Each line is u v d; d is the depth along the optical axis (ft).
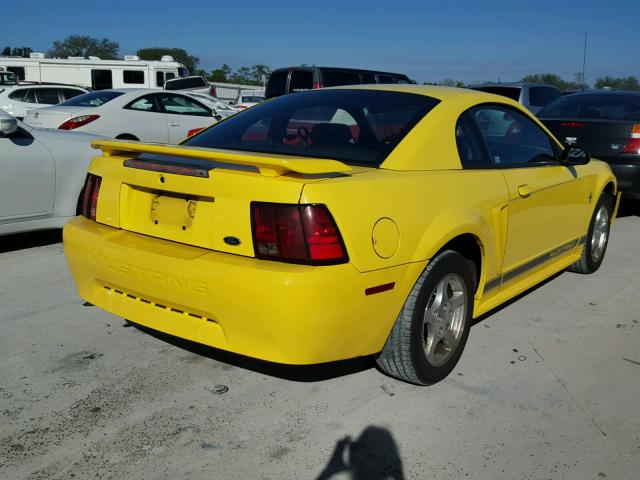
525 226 13.20
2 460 8.91
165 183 9.97
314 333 8.99
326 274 8.82
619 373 12.01
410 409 10.47
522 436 9.80
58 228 19.71
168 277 9.55
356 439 9.62
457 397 10.90
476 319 14.48
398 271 9.75
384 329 10.02
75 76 93.35
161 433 9.65
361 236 9.19
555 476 8.87
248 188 9.14
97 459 9.00
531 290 16.62
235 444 9.43
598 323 14.48
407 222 9.89
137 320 10.50
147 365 11.80
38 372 11.44
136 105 37.17
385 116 11.66
